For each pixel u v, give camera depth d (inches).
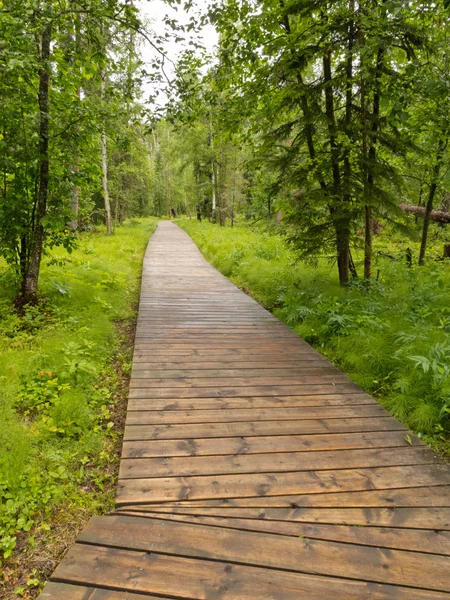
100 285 298.5
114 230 806.5
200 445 115.0
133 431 121.6
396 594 70.6
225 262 467.8
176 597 68.8
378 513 90.3
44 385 143.6
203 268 464.1
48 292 255.3
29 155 208.1
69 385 146.6
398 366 166.4
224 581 72.1
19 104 206.5
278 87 260.7
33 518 90.0
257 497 94.5
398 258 362.6
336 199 255.6
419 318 215.8
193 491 96.0
